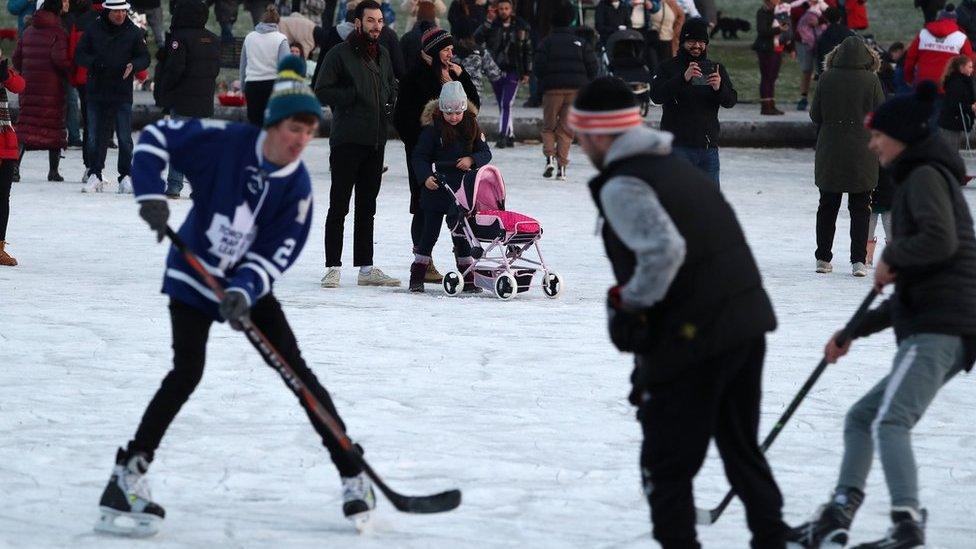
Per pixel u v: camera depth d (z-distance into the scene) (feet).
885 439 41.39
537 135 208.23
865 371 71.00
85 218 129.08
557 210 144.05
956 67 166.91
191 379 42.86
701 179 36.35
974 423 60.70
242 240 42.52
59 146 157.48
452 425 57.98
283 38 148.66
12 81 102.89
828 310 90.38
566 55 168.76
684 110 116.57
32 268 99.96
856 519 46.62
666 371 35.70
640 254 34.58
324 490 48.21
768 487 37.58
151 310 83.56
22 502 45.55
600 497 48.14
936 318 41.39
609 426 58.54
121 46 147.95
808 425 59.62
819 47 211.82
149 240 116.26
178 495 47.06
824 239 107.76
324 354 71.97
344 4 199.62
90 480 48.57
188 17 148.15
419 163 93.50
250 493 47.62
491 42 196.34
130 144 149.79
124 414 58.39
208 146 42.37
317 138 211.61
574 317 86.02
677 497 36.47
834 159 105.19
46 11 153.38
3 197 100.17
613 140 36.37
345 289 95.25
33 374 65.62
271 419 57.98
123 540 41.42
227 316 41.09
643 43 200.75
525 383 66.44
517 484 49.47
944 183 41.32
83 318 80.28
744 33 294.25
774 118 216.13
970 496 49.96
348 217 136.15
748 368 36.50
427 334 78.54
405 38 140.97
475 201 93.66
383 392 63.77
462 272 95.66
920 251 40.55
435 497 42.27
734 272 35.78
